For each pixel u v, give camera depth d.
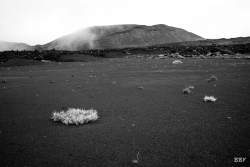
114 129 9.37
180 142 7.91
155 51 110.00
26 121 10.69
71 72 36.75
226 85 19.53
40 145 7.89
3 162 6.75
